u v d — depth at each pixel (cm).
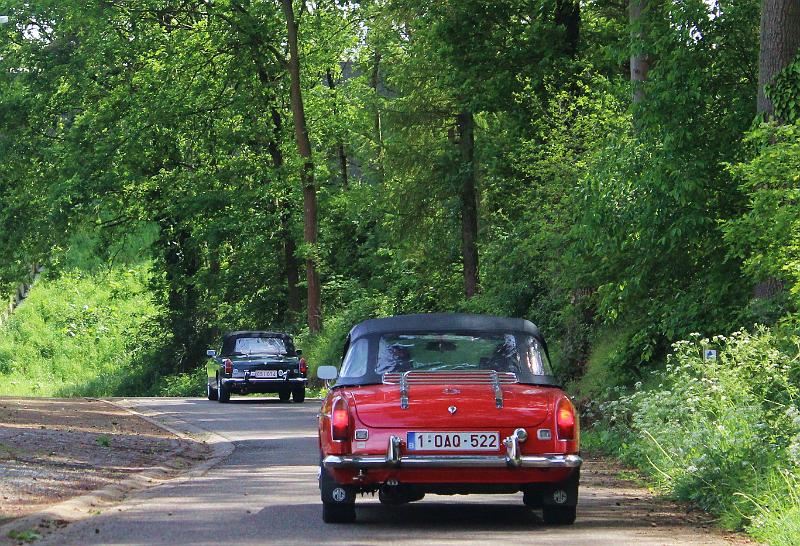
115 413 3538
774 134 2036
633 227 2642
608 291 2738
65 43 6900
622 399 2219
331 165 7338
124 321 10000
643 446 1986
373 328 1400
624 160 2645
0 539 1142
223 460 2183
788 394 1802
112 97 6675
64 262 7056
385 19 5162
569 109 3603
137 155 6619
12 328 9831
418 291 6062
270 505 1488
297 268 7362
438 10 4578
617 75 4256
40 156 6981
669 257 2670
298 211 7056
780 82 2314
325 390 5088
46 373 9244
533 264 3772
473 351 1368
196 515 1380
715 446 1609
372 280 7075
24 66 6919
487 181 4900
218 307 7762
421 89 5219
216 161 7094
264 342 4525
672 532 1276
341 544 1160
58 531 1233
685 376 1933
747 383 1838
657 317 2716
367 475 1284
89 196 6575
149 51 6656
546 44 4447
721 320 2542
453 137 5384
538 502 1506
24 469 1778
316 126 7006
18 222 6906
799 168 1988
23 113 6912
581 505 1520
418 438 1283
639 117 2655
